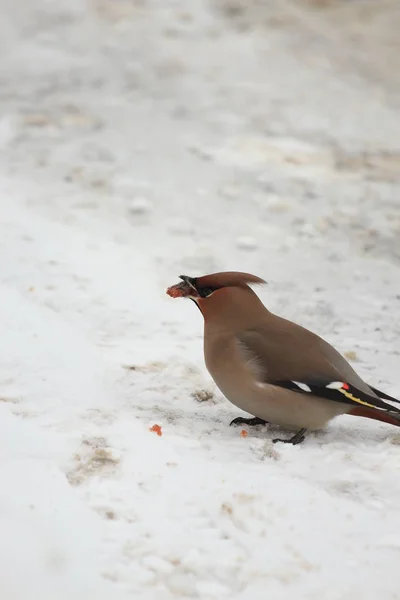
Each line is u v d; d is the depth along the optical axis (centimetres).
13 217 1431
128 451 802
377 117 2231
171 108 2159
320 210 1673
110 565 650
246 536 705
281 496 764
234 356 889
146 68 2444
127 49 2589
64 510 697
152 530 694
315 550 697
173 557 667
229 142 1962
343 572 674
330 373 880
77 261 1298
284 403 880
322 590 651
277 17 2936
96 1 2973
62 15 2836
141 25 2788
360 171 1883
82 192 1625
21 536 654
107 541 674
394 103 2347
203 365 1049
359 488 806
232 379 893
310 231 1570
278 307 1277
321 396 873
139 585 635
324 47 2736
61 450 791
